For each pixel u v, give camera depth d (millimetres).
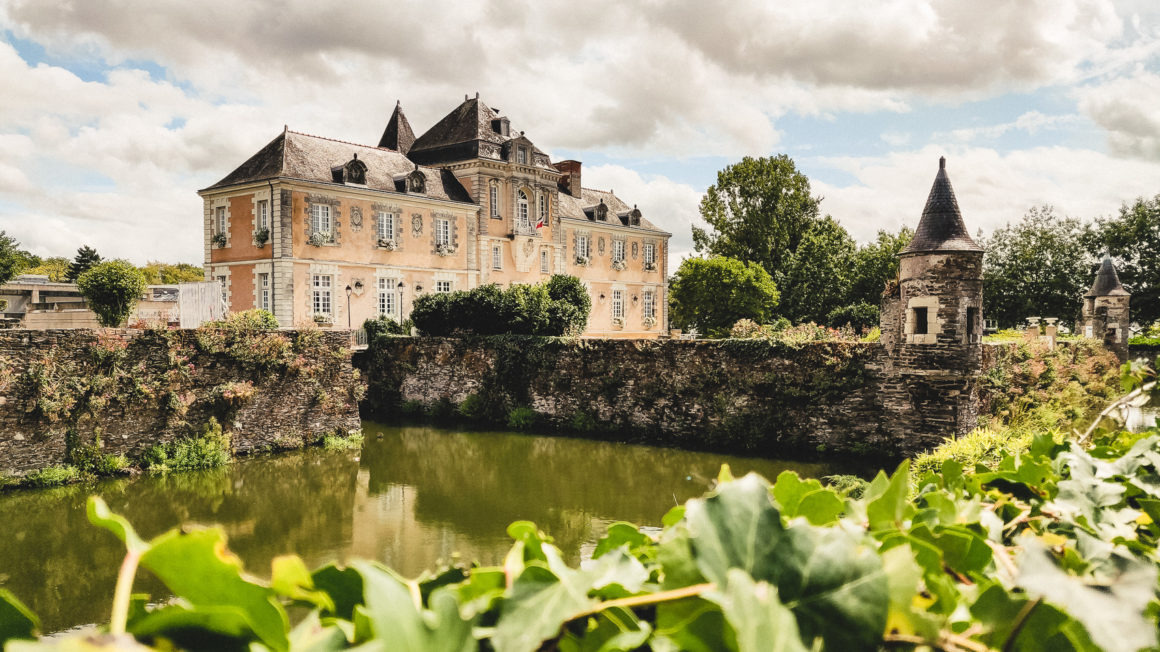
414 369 26094
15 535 11945
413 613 723
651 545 1234
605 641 871
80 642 495
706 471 17000
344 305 30031
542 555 1079
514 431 22328
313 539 12172
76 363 15547
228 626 690
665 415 21000
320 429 20016
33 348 14984
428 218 33125
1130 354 36312
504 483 16219
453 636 745
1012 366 19438
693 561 858
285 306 28125
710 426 20109
